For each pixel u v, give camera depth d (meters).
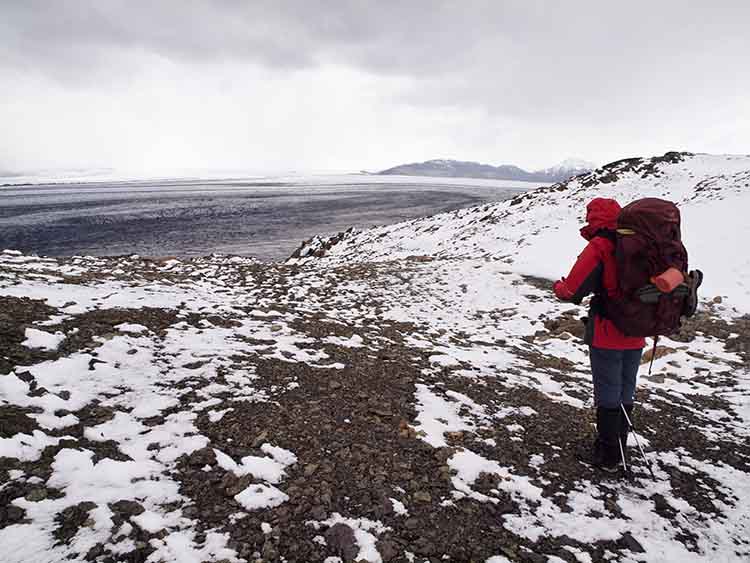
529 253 16.38
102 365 4.37
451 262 15.92
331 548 2.48
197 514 2.62
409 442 3.73
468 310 10.77
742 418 5.08
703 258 12.52
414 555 2.50
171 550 2.30
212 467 3.08
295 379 4.69
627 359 3.46
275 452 3.34
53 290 6.68
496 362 6.51
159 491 2.77
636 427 4.50
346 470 3.24
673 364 7.08
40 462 2.86
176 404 3.91
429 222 30.16
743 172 21.39
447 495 3.09
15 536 2.23
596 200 3.27
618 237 2.98
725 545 2.87
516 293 11.88
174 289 8.68
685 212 17.27
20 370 3.94
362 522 2.71
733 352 7.62
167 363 4.70
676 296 2.84
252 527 2.57
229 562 2.29
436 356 6.20
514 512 2.99
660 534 2.92
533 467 3.58
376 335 7.23
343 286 12.12
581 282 3.15
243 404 4.01
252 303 8.39
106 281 8.46
